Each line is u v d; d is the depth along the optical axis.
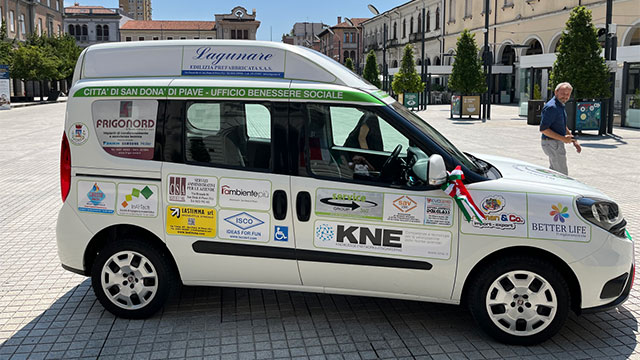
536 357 3.57
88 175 3.99
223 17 108.00
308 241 3.78
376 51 78.06
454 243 3.64
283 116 3.79
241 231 3.84
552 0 36.88
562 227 3.58
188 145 3.88
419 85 37.28
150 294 4.03
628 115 20.17
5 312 4.23
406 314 4.21
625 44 30.42
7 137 17.27
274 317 4.14
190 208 3.87
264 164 3.81
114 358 3.54
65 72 49.28
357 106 3.78
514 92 44.03
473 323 4.06
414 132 3.77
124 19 107.69
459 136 17.72
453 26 51.97
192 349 3.65
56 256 5.62
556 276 3.59
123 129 3.93
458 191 3.53
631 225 6.69
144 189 3.91
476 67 26.88
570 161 12.02
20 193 8.77
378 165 3.82
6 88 33.09
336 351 3.64
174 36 106.56
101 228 4.00
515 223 3.59
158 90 3.89
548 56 25.28
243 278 3.93
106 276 4.04
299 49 3.97
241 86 3.84
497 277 3.65
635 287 4.74
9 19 52.66
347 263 3.76
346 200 3.72
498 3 44.00
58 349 3.65
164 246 4.02
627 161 11.99
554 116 6.71
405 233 3.69
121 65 4.04
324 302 4.43
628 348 3.69
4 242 6.10
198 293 4.58
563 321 3.65
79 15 85.00
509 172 4.05
